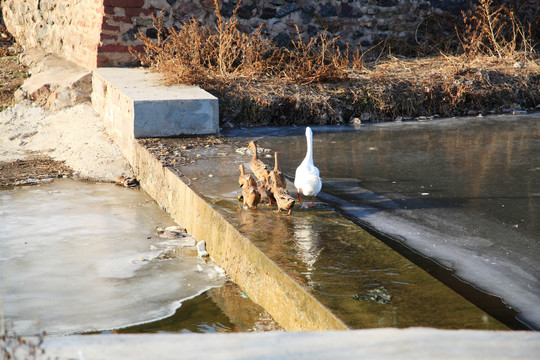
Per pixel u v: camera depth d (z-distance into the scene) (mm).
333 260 5000
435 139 10766
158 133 9891
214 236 6387
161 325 4902
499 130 11508
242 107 12039
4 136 12156
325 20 15602
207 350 2492
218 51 13773
